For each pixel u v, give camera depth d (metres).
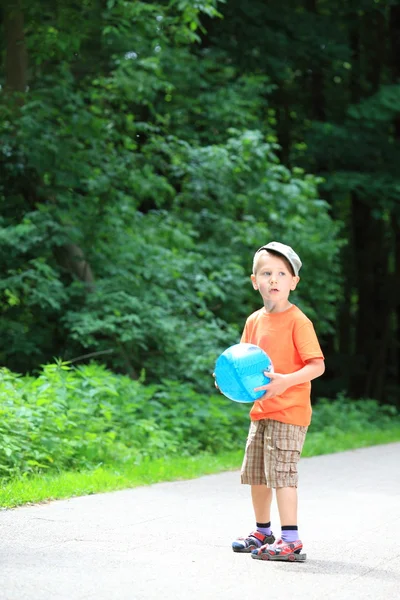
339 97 32.41
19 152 17.84
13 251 17.36
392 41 32.38
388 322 34.12
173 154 20.47
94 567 6.19
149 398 16.02
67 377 13.55
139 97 19.22
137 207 20.64
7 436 10.73
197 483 11.12
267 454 6.71
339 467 13.41
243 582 5.93
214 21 25.88
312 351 6.70
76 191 18.77
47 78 18.08
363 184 28.23
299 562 6.62
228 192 21.47
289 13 27.41
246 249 21.75
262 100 23.95
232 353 6.61
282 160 30.20
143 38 19.05
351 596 5.66
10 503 8.77
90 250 18.23
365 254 33.38
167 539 7.30
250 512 8.84
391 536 7.81
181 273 19.25
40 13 17.97
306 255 22.70
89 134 18.17
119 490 10.25
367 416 24.09
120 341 17.86
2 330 17.67
